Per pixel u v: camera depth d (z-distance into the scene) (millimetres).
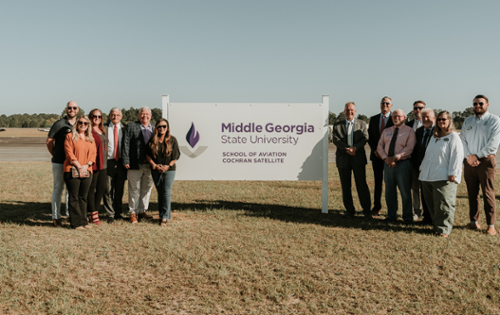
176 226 5734
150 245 4652
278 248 4629
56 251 4395
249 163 6910
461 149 5105
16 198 8242
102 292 3387
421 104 6473
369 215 6367
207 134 6875
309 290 3439
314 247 4668
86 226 5562
